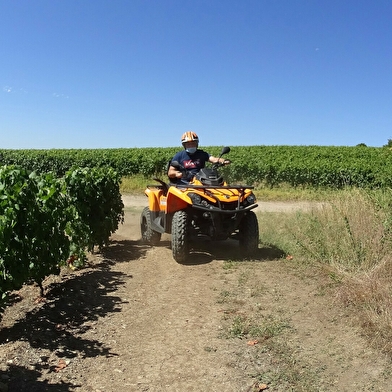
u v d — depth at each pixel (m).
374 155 34.81
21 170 4.97
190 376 3.71
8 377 3.62
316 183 20.39
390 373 3.58
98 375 3.74
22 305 5.27
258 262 6.91
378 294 4.67
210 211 6.68
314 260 6.38
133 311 5.12
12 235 4.69
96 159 25.12
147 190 8.76
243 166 21.20
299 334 4.37
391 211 6.68
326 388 3.46
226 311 5.02
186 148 7.84
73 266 6.80
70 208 6.52
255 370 3.77
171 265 6.99
